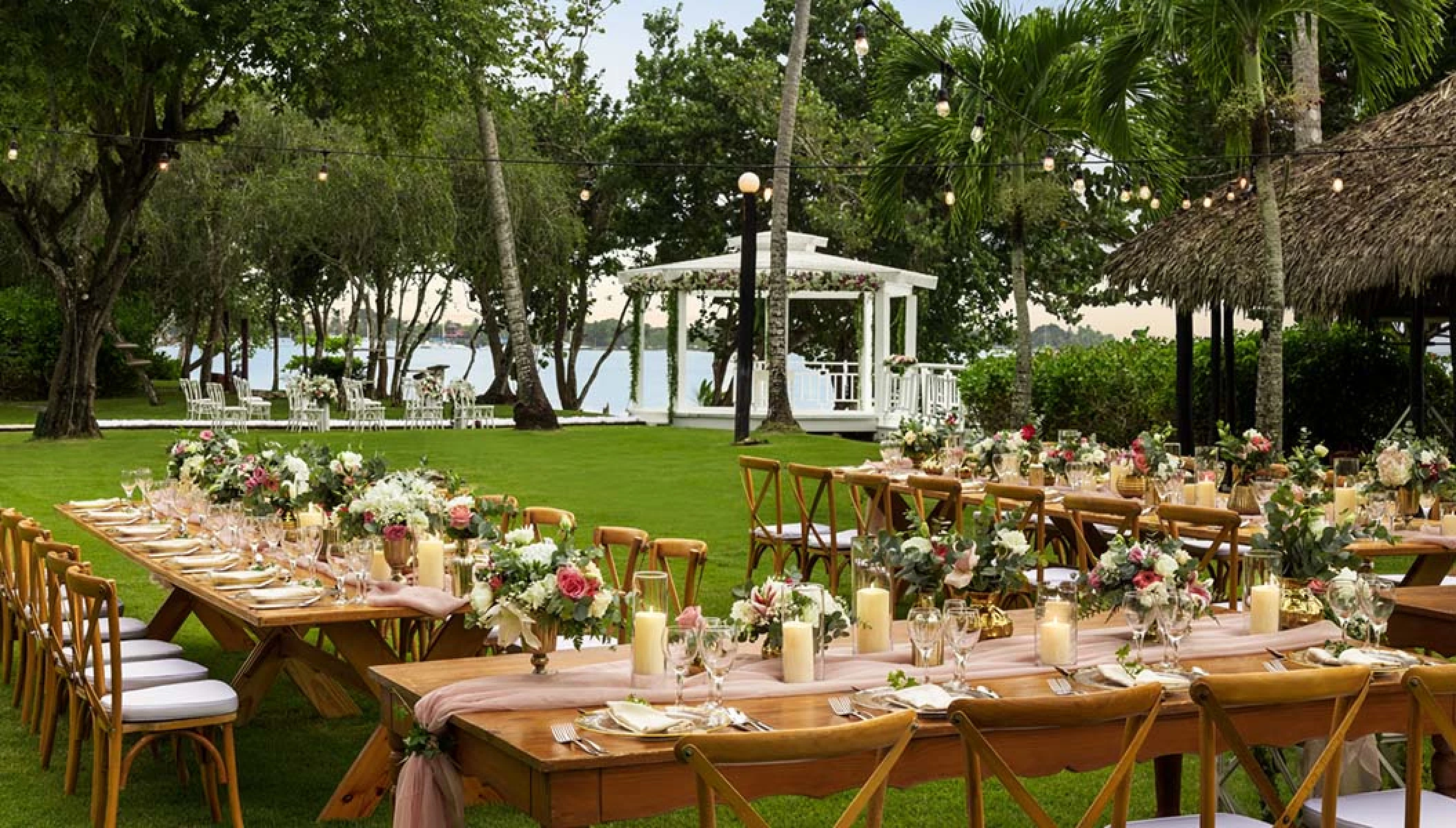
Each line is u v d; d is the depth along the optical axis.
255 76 18.41
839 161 28.55
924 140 15.44
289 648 5.34
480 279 30.66
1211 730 3.11
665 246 32.75
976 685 3.64
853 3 30.81
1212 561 7.11
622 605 4.06
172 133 18.38
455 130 27.11
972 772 2.93
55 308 29.94
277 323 35.19
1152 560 3.99
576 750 3.03
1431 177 11.62
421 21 17.39
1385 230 11.39
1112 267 14.39
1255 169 11.93
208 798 4.75
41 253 18.34
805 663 3.64
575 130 33.00
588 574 3.81
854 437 23.47
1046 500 8.00
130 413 26.12
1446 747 4.04
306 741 5.69
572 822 2.97
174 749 5.23
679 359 23.64
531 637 3.73
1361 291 12.72
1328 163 13.20
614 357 76.06
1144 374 17.05
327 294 31.44
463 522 5.13
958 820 4.77
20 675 6.09
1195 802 4.92
